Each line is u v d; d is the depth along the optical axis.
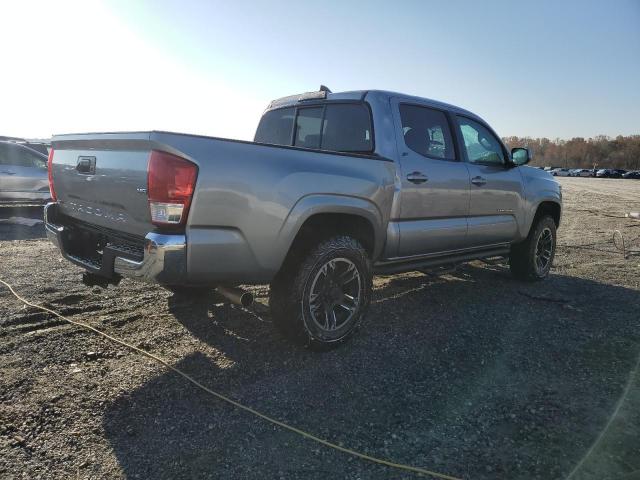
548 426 2.71
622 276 6.45
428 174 4.34
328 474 2.27
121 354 3.43
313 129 4.71
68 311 4.20
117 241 3.29
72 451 2.36
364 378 3.24
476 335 4.07
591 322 4.46
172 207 2.79
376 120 4.14
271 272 3.24
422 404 2.93
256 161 3.07
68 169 3.69
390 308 4.74
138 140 2.87
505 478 2.26
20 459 2.28
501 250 5.55
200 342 3.71
